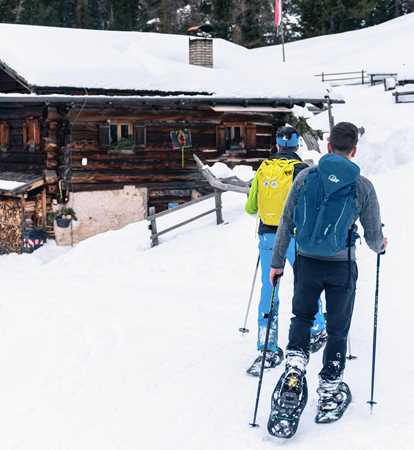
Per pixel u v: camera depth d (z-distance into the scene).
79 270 13.12
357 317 6.84
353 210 4.16
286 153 5.61
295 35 72.12
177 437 4.26
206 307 7.96
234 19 63.78
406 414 4.34
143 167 20.75
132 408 4.81
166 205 21.20
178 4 64.25
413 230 10.50
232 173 14.38
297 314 4.36
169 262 11.98
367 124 30.16
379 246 4.39
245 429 4.32
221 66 23.83
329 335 4.39
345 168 4.10
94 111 19.89
